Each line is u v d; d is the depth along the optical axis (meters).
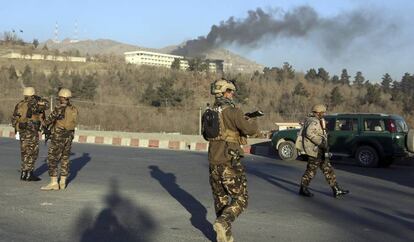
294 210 8.73
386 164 17.22
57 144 10.19
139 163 15.50
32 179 11.36
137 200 9.31
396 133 16.45
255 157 19.16
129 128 46.66
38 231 6.97
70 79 68.00
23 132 11.26
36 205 8.66
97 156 17.47
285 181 12.34
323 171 10.13
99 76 70.62
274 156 19.73
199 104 53.12
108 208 8.52
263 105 53.78
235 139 6.04
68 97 10.21
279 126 26.14
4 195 9.55
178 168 14.36
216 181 6.11
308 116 10.27
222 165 5.97
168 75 64.12
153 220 7.72
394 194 10.88
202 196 9.84
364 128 16.86
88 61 91.62
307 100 57.31
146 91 59.38
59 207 8.53
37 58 95.81
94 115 48.50
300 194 10.29
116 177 12.29
